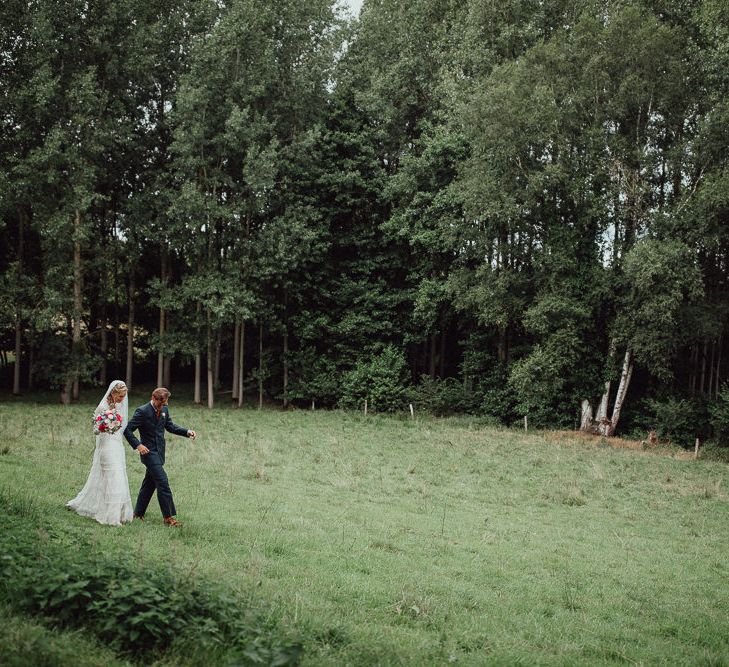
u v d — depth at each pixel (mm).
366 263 44750
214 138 40531
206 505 13523
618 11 37312
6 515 8562
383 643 6539
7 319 40344
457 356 51531
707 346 44531
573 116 37188
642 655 7816
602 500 20594
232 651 5047
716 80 34938
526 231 38781
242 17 41438
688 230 34719
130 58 40219
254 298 40719
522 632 8117
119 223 42344
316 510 14703
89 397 44031
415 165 40312
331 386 43281
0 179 36812
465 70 41156
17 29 39469
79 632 5062
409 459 25484
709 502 21359
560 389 39031
